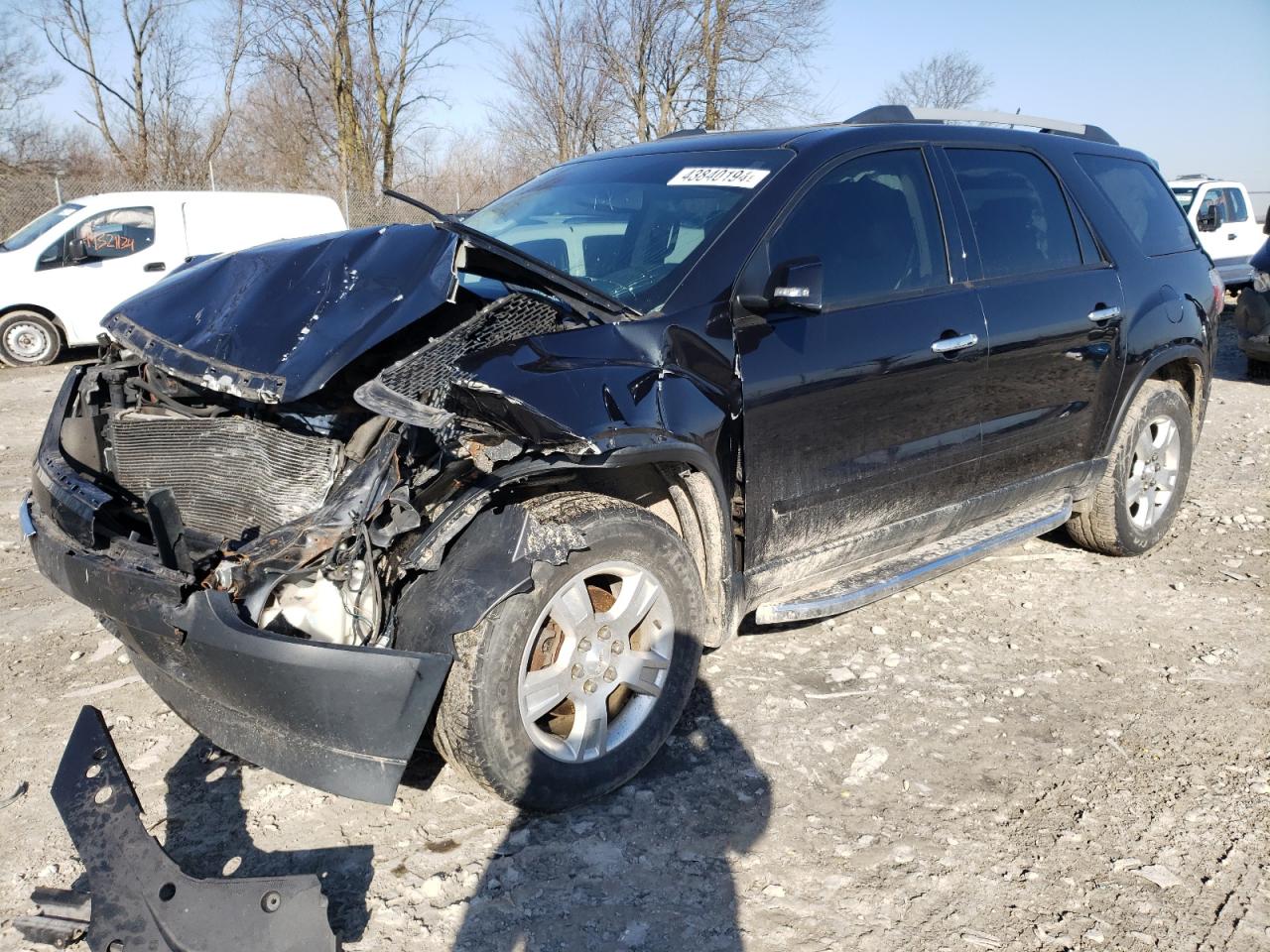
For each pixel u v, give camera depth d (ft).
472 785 9.94
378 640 8.49
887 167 12.57
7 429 26.23
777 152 12.06
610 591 9.70
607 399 9.07
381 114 97.60
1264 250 34.22
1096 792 10.12
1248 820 9.70
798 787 10.07
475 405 8.73
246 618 7.92
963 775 10.37
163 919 7.27
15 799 9.68
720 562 10.41
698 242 10.93
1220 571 16.43
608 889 8.54
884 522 12.31
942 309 12.30
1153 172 17.29
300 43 94.89
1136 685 12.43
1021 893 8.61
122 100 95.04
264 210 43.88
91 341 40.68
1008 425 13.39
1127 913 8.40
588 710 9.30
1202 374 17.06
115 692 11.70
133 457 10.28
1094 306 14.39
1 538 17.03
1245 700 12.08
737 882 8.68
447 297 9.22
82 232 40.19
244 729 8.70
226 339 9.40
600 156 14.28
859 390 11.37
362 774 8.19
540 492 9.70
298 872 8.64
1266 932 8.20
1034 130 15.28
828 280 11.49
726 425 10.13
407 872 8.68
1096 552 17.01
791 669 12.55
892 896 8.54
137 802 7.89
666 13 88.74
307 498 8.94
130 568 8.26
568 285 9.68
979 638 13.70
